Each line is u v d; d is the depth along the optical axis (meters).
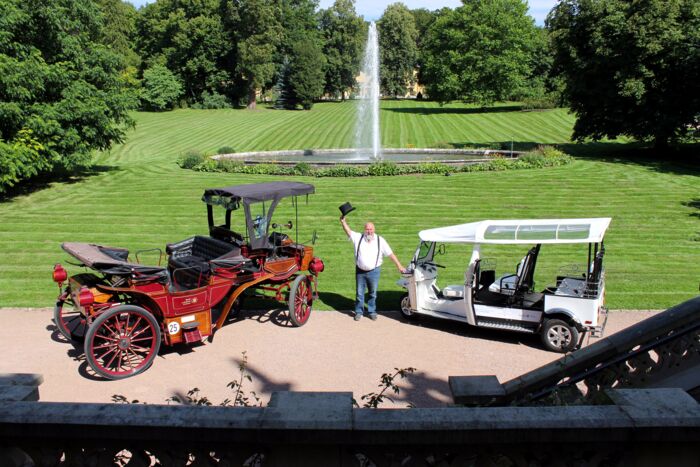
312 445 2.85
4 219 19.47
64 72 23.59
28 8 22.95
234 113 65.88
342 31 86.19
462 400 4.34
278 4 75.56
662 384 4.63
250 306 11.42
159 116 62.62
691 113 32.12
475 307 9.67
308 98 73.06
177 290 8.98
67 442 2.98
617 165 29.20
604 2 31.17
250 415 2.90
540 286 12.53
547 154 30.42
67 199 22.41
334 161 30.45
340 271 14.38
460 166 27.77
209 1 71.56
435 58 68.62
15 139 21.62
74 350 9.06
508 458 2.88
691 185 24.55
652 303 11.27
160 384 7.85
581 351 4.67
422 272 10.30
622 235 17.84
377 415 2.86
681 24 30.20
